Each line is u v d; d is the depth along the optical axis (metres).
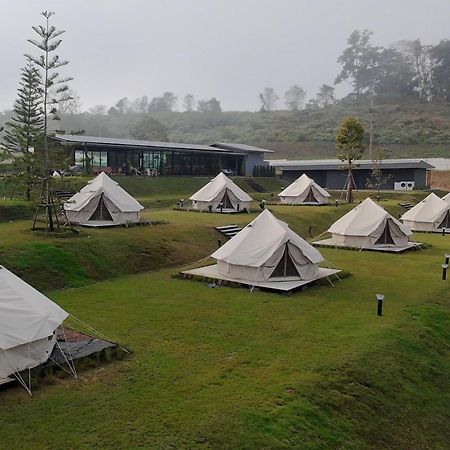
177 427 8.45
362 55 153.50
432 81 139.88
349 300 16.73
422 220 35.59
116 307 15.28
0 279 10.78
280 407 9.27
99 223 26.89
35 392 9.64
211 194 38.66
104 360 11.15
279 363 11.21
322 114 127.88
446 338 14.27
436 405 11.01
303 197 47.00
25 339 10.14
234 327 13.62
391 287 18.61
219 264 19.67
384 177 63.50
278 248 18.62
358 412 9.80
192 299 16.42
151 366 10.93
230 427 8.51
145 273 20.64
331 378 10.59
